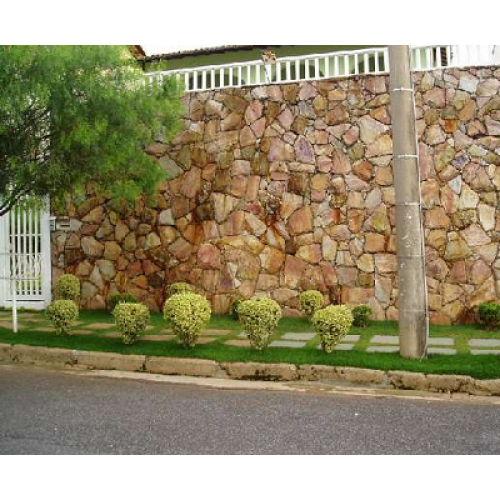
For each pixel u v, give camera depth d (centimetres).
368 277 973
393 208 962
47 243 1141
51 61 691
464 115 936
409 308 669
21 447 444
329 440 462
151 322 959
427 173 950
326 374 654
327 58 1004
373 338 811
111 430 484
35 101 720
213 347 743
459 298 935
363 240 977
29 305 1144
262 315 707
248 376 675
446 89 943
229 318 1004
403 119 677
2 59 673
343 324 696
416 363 644
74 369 729
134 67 858
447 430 486
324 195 998
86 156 787
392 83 684
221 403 570
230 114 1052
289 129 1018
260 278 1030
